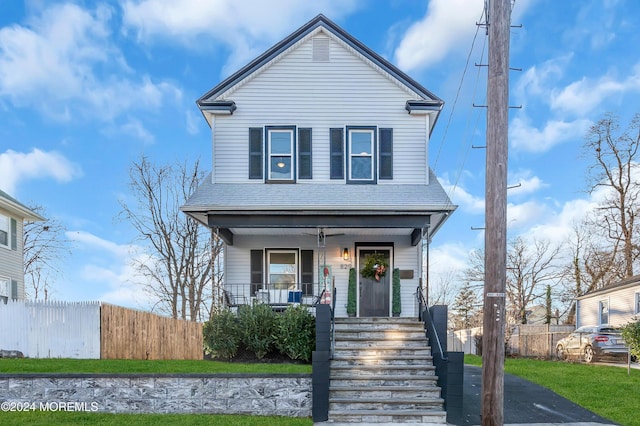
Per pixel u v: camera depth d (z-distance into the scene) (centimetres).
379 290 1558
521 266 3531
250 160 1527
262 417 940
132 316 1571
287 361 1298
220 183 1512
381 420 946
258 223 1359
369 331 1237
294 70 1557
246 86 1553
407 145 1539
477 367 1520
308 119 1542
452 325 3922
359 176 1526
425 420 950
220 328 1305
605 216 3241
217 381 979
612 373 1430
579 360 1850
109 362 1281
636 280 2295
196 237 3225
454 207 1348
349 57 1563
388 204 1362
